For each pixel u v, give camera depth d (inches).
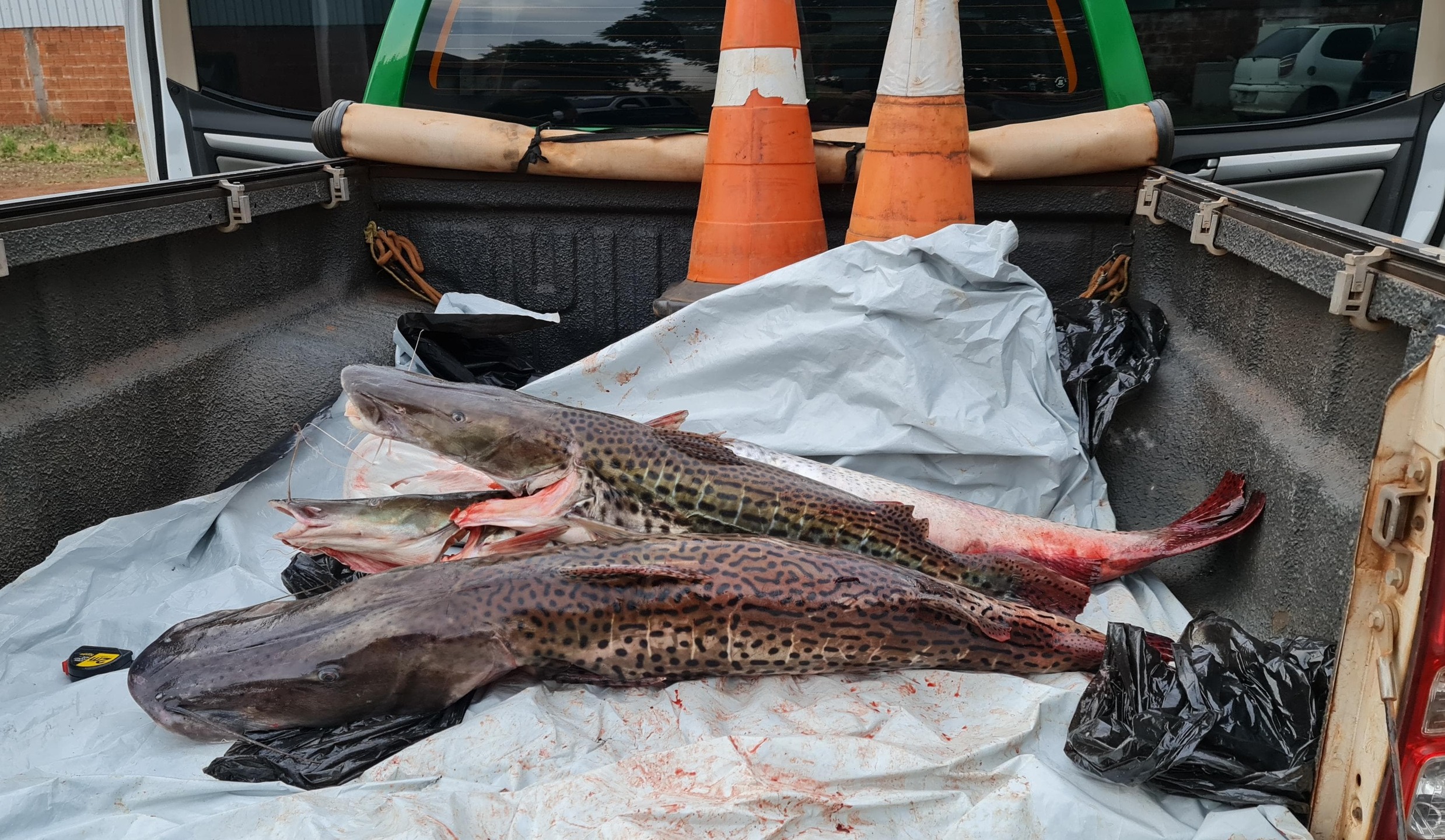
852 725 90.7
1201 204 126.6
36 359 113.3
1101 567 120.1
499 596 94.9
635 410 138.5
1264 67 173.9
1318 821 79.7
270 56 183.8
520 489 118.5
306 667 91.4
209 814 82.5
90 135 804.6
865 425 133.8
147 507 127.0
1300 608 96.1
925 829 80.8
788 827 79.2
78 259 118.2
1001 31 163.0
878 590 98.4
